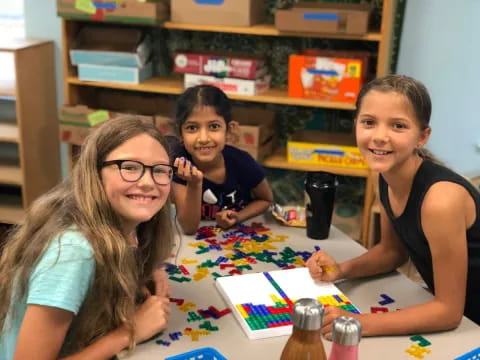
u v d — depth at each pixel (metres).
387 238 1.50
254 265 1.51
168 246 1.36
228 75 2.71
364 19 2.46
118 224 1.16
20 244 1.18
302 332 0.87
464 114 2.82
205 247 1.61
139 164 1.13
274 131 2.99
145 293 1.32
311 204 1.66
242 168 1.98
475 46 2.71
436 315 1.21
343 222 2.89
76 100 3.01
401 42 2.80
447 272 1.24
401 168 1.30
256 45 2.98
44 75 3.12
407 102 1.20
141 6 2.63
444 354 1.14
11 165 3.27
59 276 1.06
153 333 1.15
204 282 1.41
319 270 1.40
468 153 2.88
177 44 3.08
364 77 2.66
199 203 1.67
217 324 1.23
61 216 1.14
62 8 2.73
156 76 3.10
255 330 1.18
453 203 1.22
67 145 3.26
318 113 3.01
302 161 2.77
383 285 1.44
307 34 2.55
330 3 2.77
